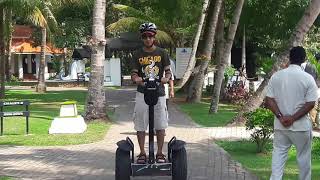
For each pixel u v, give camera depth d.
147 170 7.59
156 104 7.69
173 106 22.58
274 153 7.40
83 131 14.84
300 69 7.29
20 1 24.69
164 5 27.17
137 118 7.86
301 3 25.09
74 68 46.78
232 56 34.62
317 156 10.70
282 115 7.23
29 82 43.69
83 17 43.69
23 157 11.17
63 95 29.38
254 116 11.41
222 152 11.54
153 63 7.67
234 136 13.85
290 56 7.36
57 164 10.38
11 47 47.25
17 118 17.61
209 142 12.97
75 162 10.59
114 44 38.31
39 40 44.06
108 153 11.60
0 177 9.10
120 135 14.23
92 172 9.60
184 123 16.77
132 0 38.28
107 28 40.72
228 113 19.70
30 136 14.12
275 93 7.32
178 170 7.61
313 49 26.92
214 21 22.91
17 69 51.50
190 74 27.62
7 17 28.28
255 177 9.00
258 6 26.39
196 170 9.65
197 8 29.20
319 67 14.03
